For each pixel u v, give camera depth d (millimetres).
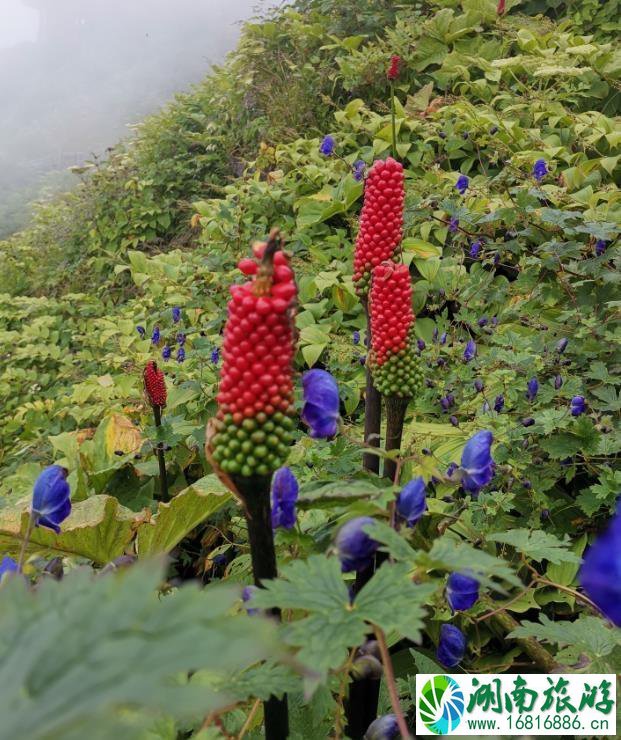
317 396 390
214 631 141
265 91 2379
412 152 1759
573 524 817
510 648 692
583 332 964
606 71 1895
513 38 2070
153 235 2418
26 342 2041
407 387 483
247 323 276
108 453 1053
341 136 1872
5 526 729
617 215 1245
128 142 3045
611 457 844
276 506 354
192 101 2861
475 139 1722
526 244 1292
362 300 608
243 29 2604
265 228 1687
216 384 1137
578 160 1636
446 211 1311
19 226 5047
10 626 154
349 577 552
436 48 2080
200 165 2496
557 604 766
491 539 421
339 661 251
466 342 1171
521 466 817
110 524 737
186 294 1573
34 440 1562
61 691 135
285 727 346
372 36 2305
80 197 2703
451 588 386
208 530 889
